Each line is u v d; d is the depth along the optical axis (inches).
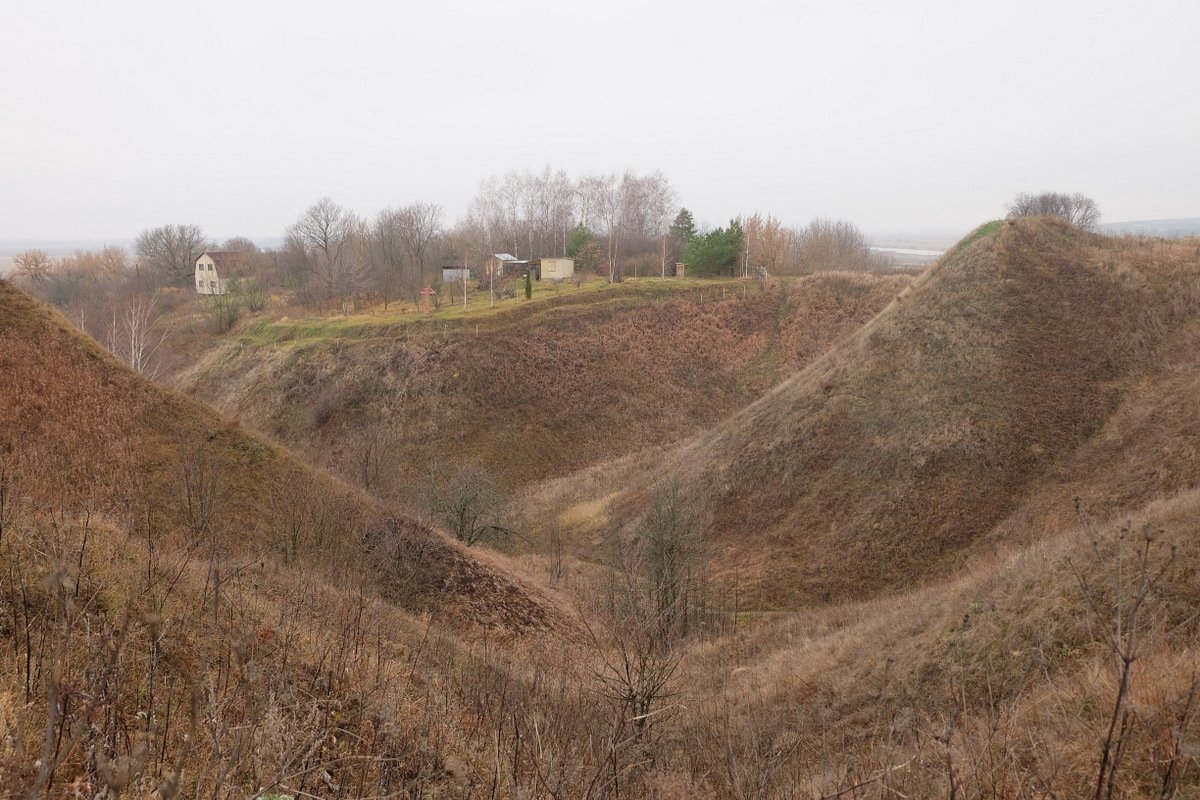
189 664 316.5
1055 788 236.2
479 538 1279.5
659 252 3435.0
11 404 819.4
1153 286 1131.3
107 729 210.4
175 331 2837.1
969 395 1099.9
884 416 1157.1
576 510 1498.5
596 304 2448.3
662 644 574.6
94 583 348.8
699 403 2164.1
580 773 257.0
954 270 1333.7
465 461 1867.6
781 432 1258.0
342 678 349.7
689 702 454.0
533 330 2277.3
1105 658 350.0
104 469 802.8
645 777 266.2
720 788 286.4
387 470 1509.6
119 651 237.3
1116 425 962.1
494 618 829.8
